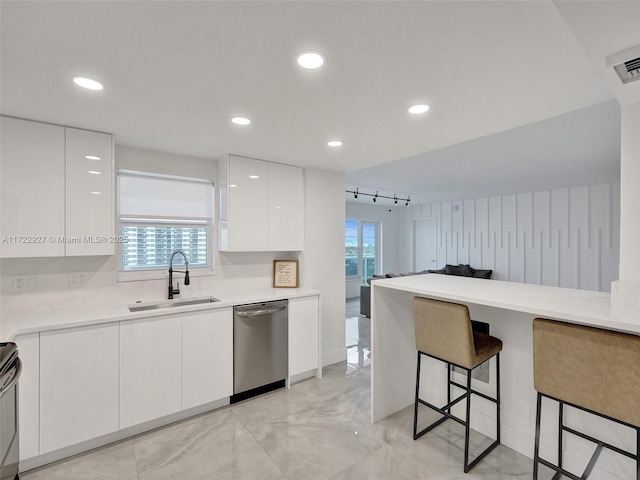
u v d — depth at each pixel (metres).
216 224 3.33
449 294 2.03
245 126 2.37
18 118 2.16
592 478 1.84
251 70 1.60
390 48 1.43
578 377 1.54
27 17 1.20
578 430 1.90
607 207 5.96
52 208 2.26
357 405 2.82
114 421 2.25
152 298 2.96
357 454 2.16
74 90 1.79
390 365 2.66
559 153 3.81
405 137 2.61
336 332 3.85
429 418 2.61
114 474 1.98
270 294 3.19
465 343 1.96
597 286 6.07
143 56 1.47
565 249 6.49
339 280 3.90
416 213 9.39
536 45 1.40
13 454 1.68
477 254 7.96
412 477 1.95
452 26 1.28
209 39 1.35
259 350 2.94
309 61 1.53
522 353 2.15
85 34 1.31
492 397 2.32
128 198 2.89
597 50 1.29
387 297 2.64
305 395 3.01
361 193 6.98
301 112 2.11
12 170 2.13
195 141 2.70
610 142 3.37
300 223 3.59
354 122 2.29
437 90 1.82
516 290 2.14
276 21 1.24
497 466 2.03
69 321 2.12
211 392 2.68
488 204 7.73
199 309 2.62
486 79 1.70
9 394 1.61
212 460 2.11
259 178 3.27
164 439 2.32
